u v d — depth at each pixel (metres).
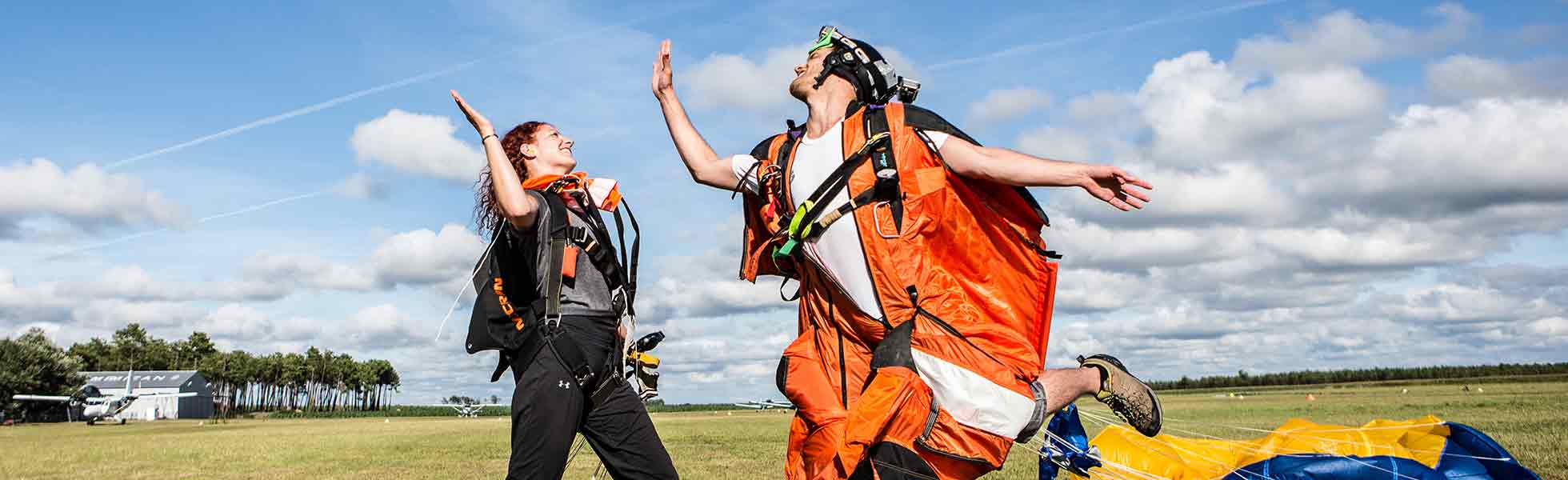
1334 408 21.78
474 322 3.32
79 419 71.88
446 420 57.47
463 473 9.63
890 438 2.73
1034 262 3.04
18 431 35.69
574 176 3.38
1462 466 3.48
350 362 126.19
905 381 2.72
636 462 3.46
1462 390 44.41
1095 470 3.66
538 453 3.16
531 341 3.18
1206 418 17.81
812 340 3.12
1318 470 3.56
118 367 112.56
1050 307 3.08
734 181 3.38
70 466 11.98
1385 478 3.46
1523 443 8.09
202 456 14.10
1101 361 3.26
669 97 3.57
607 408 3.39
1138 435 3.93
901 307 2.81
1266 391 81.19
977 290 2.98
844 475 2.67
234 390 112.88
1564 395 24.59
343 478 9.14
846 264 2.91
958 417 2.74
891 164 2.85
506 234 3.20
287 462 12.22
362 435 23.00
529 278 3.20
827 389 2.99
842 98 3.07
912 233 2.83
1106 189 2.66
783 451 11.75
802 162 3.07
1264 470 3.66
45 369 68.75
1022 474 7.30
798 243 3.02
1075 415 3.63
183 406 95.88
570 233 3.24
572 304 3.23
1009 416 2.76
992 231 2.97
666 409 84.81
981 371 2.76
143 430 35.25
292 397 121.00
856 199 2.85
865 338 3.00
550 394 3.15
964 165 2.85
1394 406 21.84
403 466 10.89
